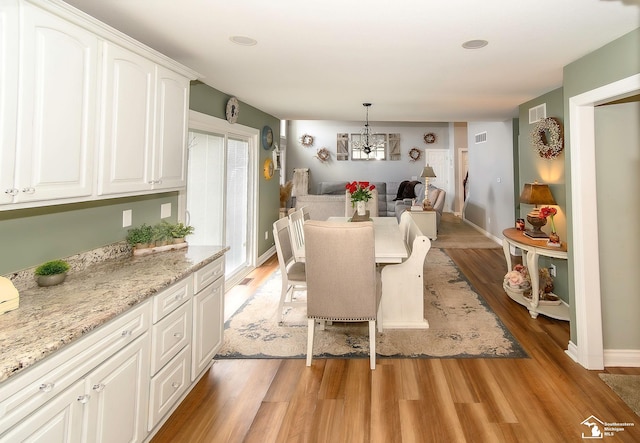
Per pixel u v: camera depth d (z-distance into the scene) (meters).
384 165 11.09
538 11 1.94
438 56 2.66
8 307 1.38
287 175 11.16
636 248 2.54
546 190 3.63
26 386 1.06
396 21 2.08
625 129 2.53
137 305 1.62
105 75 1.79
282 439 1.84
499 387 2.28
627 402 2.12
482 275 4.80
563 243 3.36
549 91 3.83
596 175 2.55
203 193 3.74
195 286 2.19
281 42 2.42
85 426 1.30
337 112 5.32
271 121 5.81
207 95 3.65
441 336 3.01
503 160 6.41
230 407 2.10
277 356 2.70
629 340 2.56
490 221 7.21
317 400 2.17
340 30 2.21
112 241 2.33
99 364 1.37
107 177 1.83
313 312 2.53
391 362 2.60
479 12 1.96
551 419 1.98
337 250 2.38
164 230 2.56
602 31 2.18
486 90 3.80
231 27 2.18
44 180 1.47
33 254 1.76
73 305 1.47
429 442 1.81
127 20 2.09
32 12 1.40
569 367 2.52
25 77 1.38
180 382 2.03
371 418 2.00
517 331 3.10
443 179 11.06
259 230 5.34
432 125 11.00
